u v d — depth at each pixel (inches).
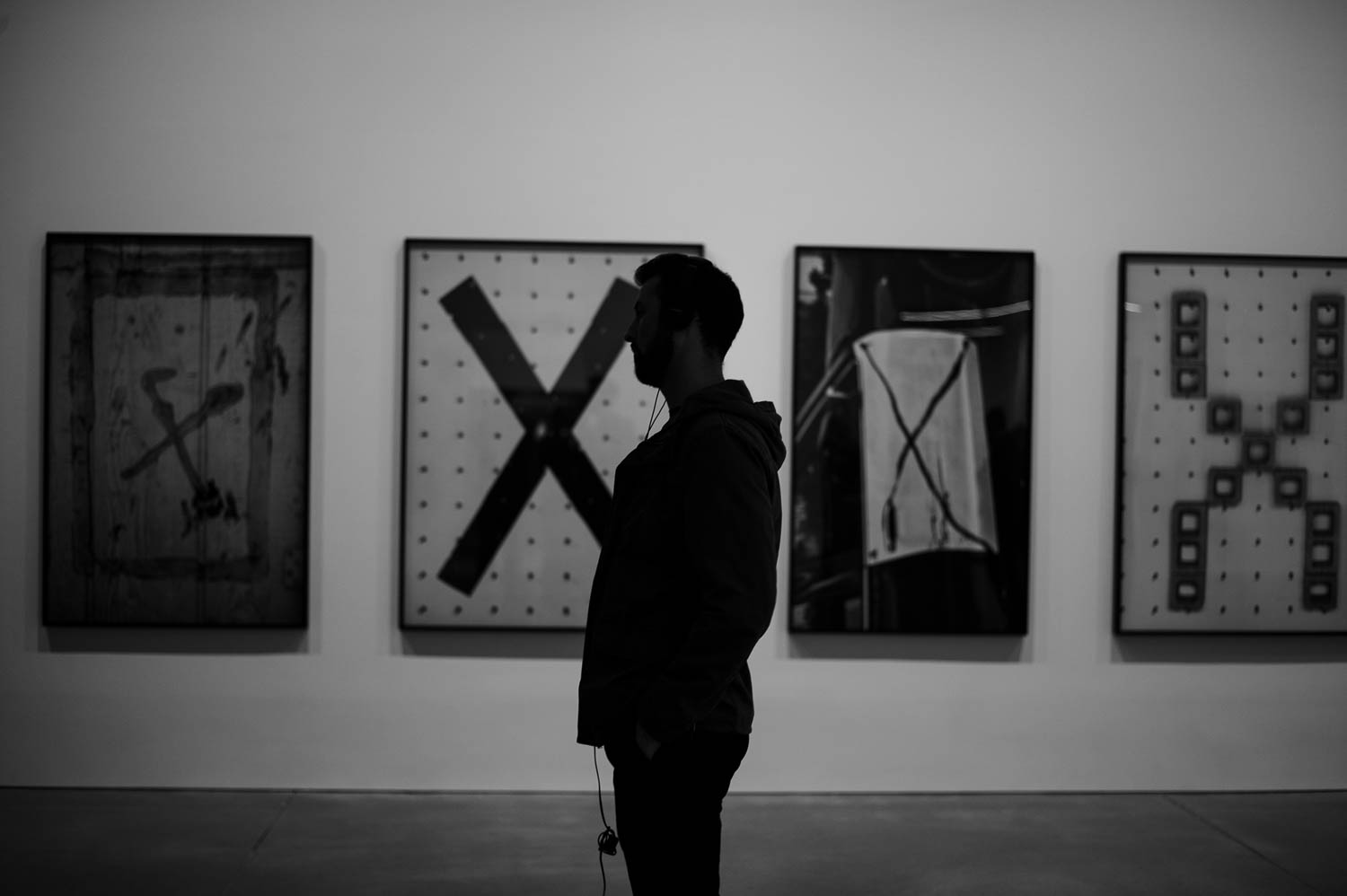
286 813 130.5
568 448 137.9
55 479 135.6
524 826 127.3
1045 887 111.3
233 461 136.4
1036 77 142.8
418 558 137.3
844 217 141.5
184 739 138.3
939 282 139.9
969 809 135.6
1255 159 144.3
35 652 137.5
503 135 139.8
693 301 72.0
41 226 137.6
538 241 138.8
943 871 115.3
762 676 141.3
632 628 67.5
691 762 64.8
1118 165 143.3
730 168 140.9
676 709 62.1
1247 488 141.6
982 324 140.1
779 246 141.0
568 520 137.9
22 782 137.6
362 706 138.9
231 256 136.6
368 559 138.9
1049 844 123.6
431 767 139.3
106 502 135.9
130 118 138.3
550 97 140.1
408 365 137.2
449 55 139.5
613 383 138.1
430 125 139.4
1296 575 141.7
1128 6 143.6
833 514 139.3
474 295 137.6
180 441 136.3
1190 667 143.5
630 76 140.6
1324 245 144.6
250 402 136.6
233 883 108.9
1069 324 142.6
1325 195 144.6
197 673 138.3
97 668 137.8
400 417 138.8
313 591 138.6
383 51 139.3
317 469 138.7
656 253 139.5
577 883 110.8
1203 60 143.9
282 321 136.9
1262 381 141.6
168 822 126.3
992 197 142.4
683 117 140.7
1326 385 142.0
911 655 141.5
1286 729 143.9
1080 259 142.8
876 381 139.5
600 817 130.6
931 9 142.1
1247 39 144.2
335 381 138.7
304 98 139.0
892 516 139.5
